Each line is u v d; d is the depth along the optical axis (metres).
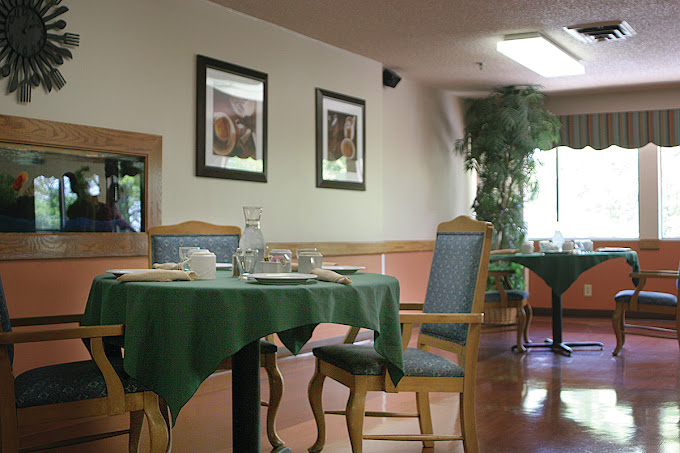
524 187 7.29
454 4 4.62
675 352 5.56
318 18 4.93
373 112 6.20
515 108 7.06
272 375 3.00
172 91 4.31
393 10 4.75
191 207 4.43
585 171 8.13
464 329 2.62
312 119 5.48
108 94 3.91
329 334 5.68
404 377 2.50
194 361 1.96
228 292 1.96
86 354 3.78
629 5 4.66
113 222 3.96
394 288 2.41
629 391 4.14
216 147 4.60
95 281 2.51
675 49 5.82
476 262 2.69
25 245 3.48
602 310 7.90
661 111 7.52
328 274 2.26
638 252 7.76
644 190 7.75
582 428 3.32
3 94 3.41
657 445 3.05
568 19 4.97
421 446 3.06
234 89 4.75
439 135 7.60
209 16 4.56
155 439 2.16
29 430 3.27
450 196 7.82
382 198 6.49
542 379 4.50
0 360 1.99
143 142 4.09
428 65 6.38
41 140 3.55
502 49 5.65
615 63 6.31
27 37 3.50
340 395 4.05
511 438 3.15
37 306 3.56
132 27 4.05
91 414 2.09
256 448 2.33
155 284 2.13
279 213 5.14
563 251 5.81
